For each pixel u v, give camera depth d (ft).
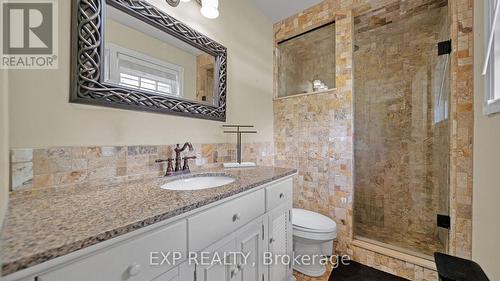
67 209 2.10
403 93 6.48
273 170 4.74
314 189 6.56
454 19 4.29
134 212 2.03
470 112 4.07
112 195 2.64
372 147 6.86
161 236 2.06
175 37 4.31
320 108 6.46
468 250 4.08
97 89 3.11
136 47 3.67
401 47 6.50
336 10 6.13
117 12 3.41
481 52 3.65
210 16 4.47
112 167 3.34
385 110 6.75
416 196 6.20
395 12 5.72
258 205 3.61
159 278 2.05
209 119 5.08
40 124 2.64
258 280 3.60
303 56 7.22
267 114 7.27
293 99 7.08
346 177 5.92
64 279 1.43
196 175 4.27
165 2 4.12
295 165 7.01
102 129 3.24
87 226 1.69
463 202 4.15
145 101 3.75
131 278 1.82
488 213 3.35
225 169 4.91
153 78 3.92
